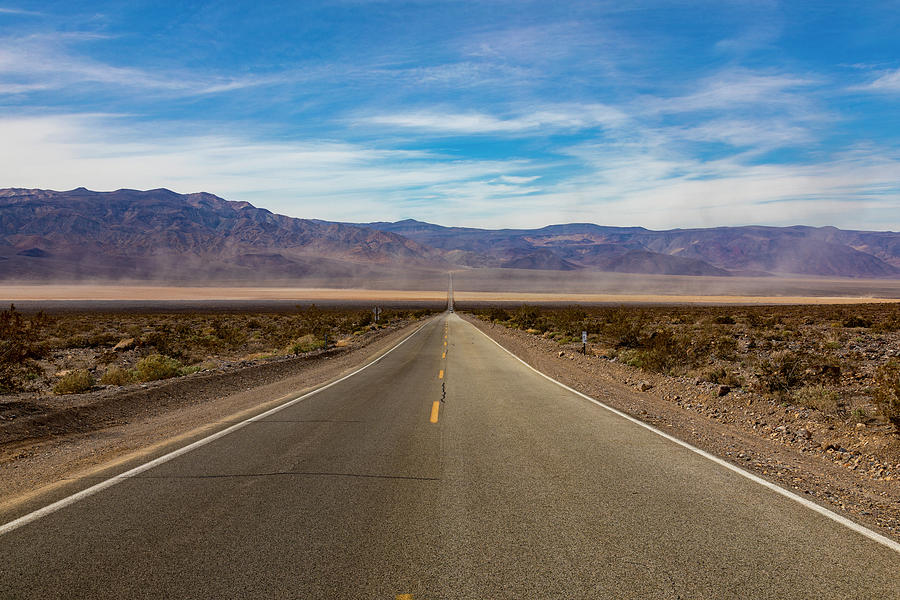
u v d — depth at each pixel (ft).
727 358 64.08
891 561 13.17
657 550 13.61
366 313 186.60
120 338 103.86
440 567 12.56
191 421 31.55
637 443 25.55
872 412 33.19
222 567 12.48
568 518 15.74
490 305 428.97
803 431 29.19
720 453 24.14
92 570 12.34
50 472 20.89
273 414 32.86
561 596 11.32
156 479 19.40
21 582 11.79
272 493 17.81
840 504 17.79
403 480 19.35
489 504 16.88
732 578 12.21
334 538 14.16
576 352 78.95
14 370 40.81
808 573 12.50
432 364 64.18
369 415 32.50
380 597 11.20
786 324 131.34
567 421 30.83
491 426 29.27
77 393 41.24
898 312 184.44
